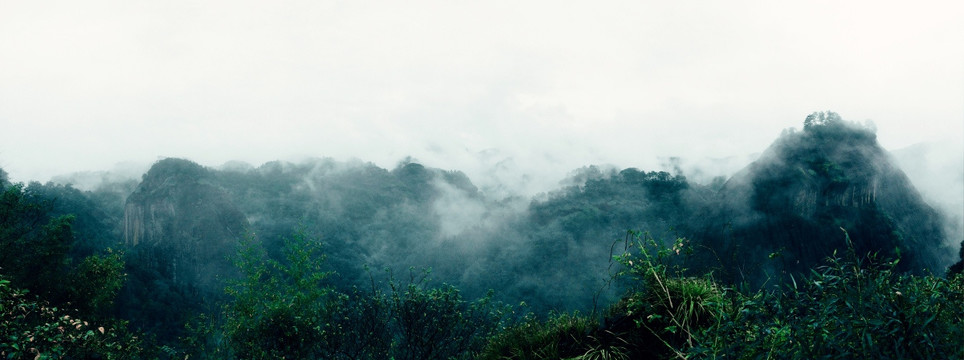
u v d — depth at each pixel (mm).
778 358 2652
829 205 128000
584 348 4770
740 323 2994
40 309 5379
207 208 163375
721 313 3178
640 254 4621
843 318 2502
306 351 9734
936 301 2545
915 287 2645
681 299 4188
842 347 2479
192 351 13336
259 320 10875
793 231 124062
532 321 5785
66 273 17266
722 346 3004
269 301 12414
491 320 8102
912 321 2303
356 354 8664
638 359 4301
